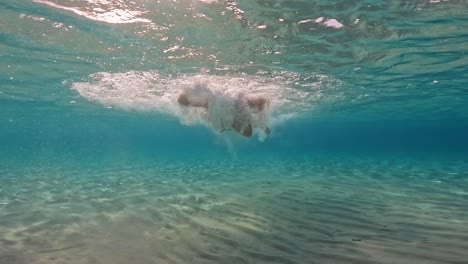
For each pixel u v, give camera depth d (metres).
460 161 26.80
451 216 8.07
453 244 5.98
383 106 28.06
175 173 18.00
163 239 6.47
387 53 11.24
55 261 5.43
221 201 9.97
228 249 5.91
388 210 8.80
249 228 7.19
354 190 11.98
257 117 8.51
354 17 8.25
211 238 6.51
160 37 9.52
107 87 17.27
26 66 13.66
